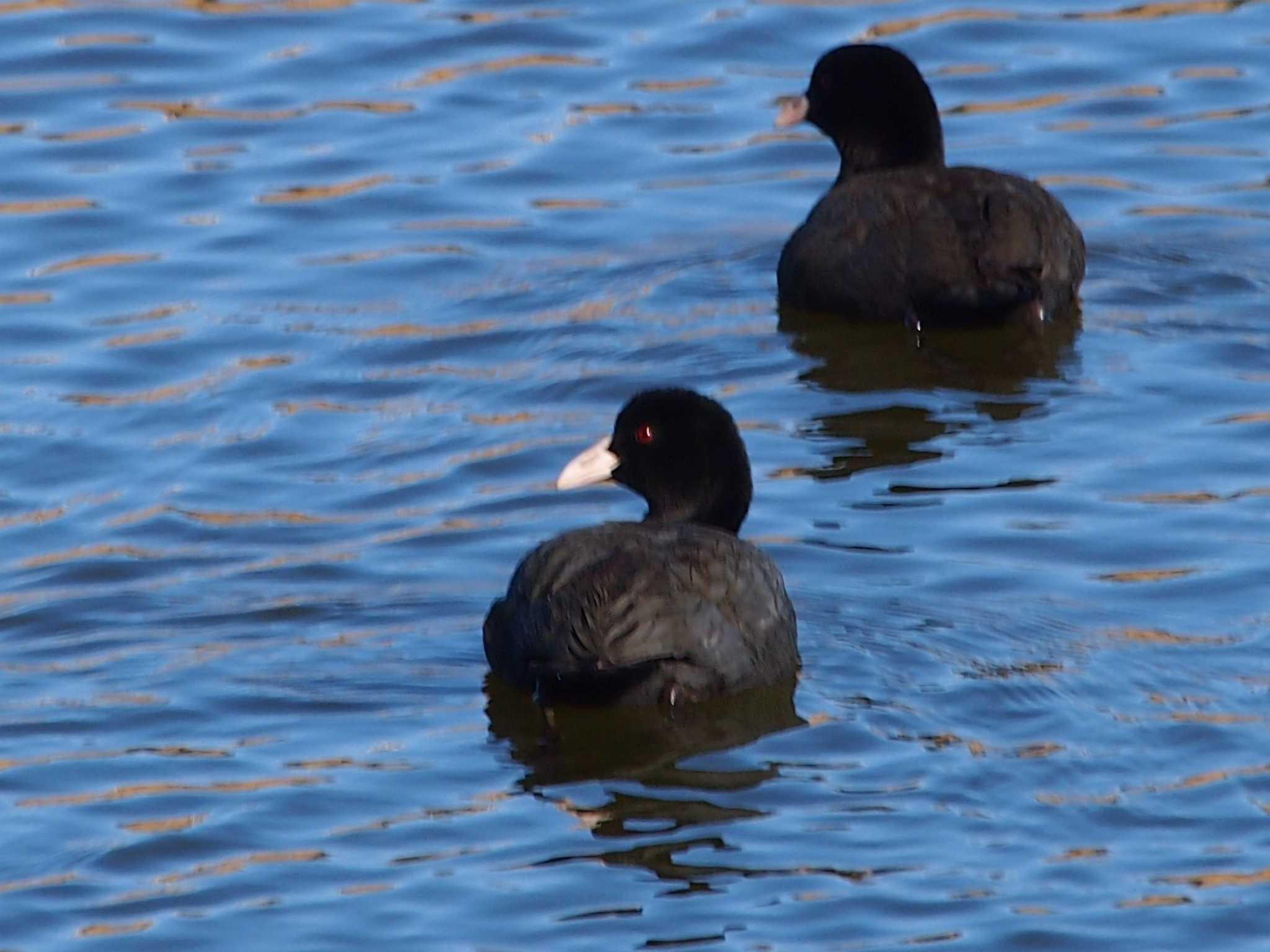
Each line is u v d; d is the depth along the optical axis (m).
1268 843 11.10
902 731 12.32
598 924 10.50
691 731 12.41
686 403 14.56
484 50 24.47
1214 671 12.91
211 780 12.02
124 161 22.23
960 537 14.97
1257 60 23.81
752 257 20.34
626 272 20.00
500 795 11.84
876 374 17.78
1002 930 10.39
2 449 16.81
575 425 17.03
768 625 12.82
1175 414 16.83
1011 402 17.17
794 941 10.34
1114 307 18.95
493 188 21.70
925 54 24.23
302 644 13.70
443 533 15.33
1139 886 10.75
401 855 11.20
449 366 18.16
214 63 24.20
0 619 14.10
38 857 11.26
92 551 15.14
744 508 14.74
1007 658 13.16
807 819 11.43
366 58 24.27
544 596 12.58
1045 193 19.11
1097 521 15.11
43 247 20.56
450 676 13.23
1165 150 22.16
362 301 19.42
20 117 23.09
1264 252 19.95
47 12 25.19
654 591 12.33
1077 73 23.70
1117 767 11.83
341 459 16.55
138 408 17.50
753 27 24.78
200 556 15.05
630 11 25.25
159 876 11.08
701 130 22.84
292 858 11.21
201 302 19.45
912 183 19.05
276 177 21.88
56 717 12.76
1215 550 14.61
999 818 11.37
